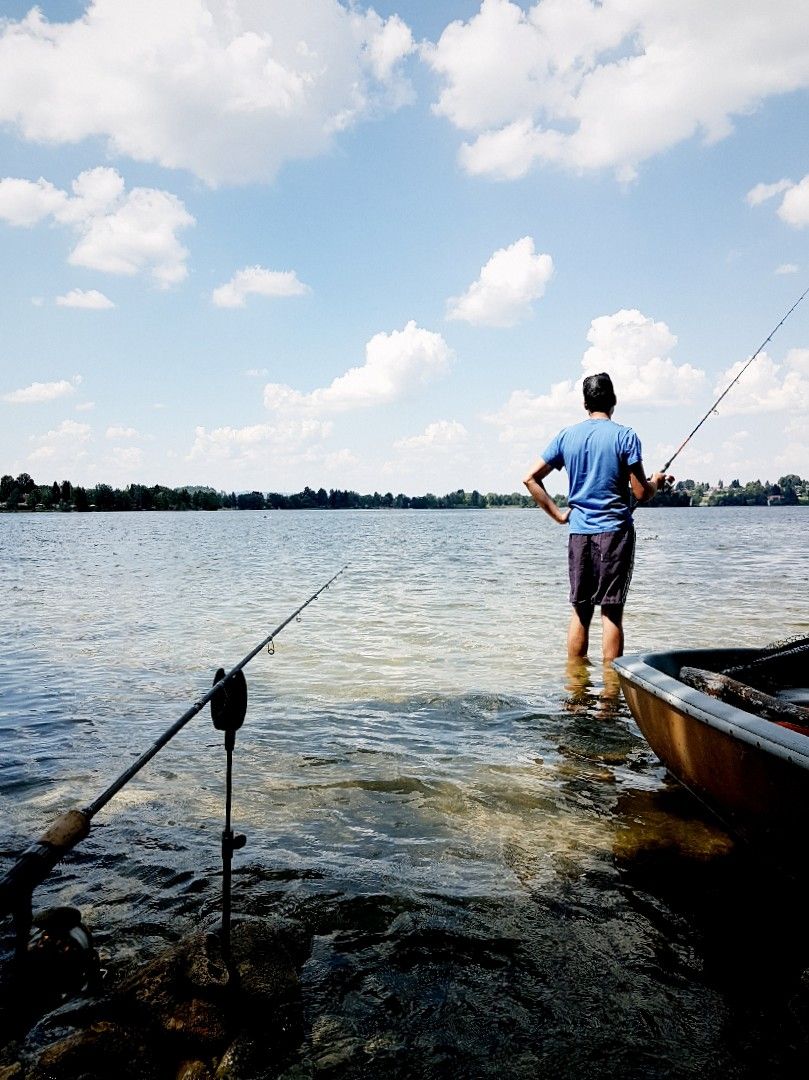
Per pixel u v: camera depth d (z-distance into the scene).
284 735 4.50
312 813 3.32
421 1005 2.03
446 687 5.67
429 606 11.02
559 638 7.95
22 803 3.45
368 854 2.92
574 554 6.16
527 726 4.65
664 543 35.44
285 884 2.68
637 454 5.76
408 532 62.12
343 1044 1.88
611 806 3.40
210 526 86.25
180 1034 1.86
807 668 3.99
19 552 29.78
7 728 4.71
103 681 6.05
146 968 2.07
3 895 1.19
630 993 2.08
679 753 3.28
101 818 3.27
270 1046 1.86
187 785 3.68
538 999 2.05
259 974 2.07
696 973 2.17
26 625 9.26
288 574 17.92
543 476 6.27
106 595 13.01
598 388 5.98
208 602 11.83
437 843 3.01
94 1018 1.96
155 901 2.56
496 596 12.43
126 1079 1.76
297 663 6.64
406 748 4.23
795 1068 1.79
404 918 2.46
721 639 7.49
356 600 11.88
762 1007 2.02
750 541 37.81
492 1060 1.83
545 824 3.20
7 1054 1.83
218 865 2.83
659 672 3.58
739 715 2.81
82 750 4.27
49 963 1.63
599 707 5.09
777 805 2.56
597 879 2.72
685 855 2.91
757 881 2.70
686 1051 1.85
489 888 2.65
